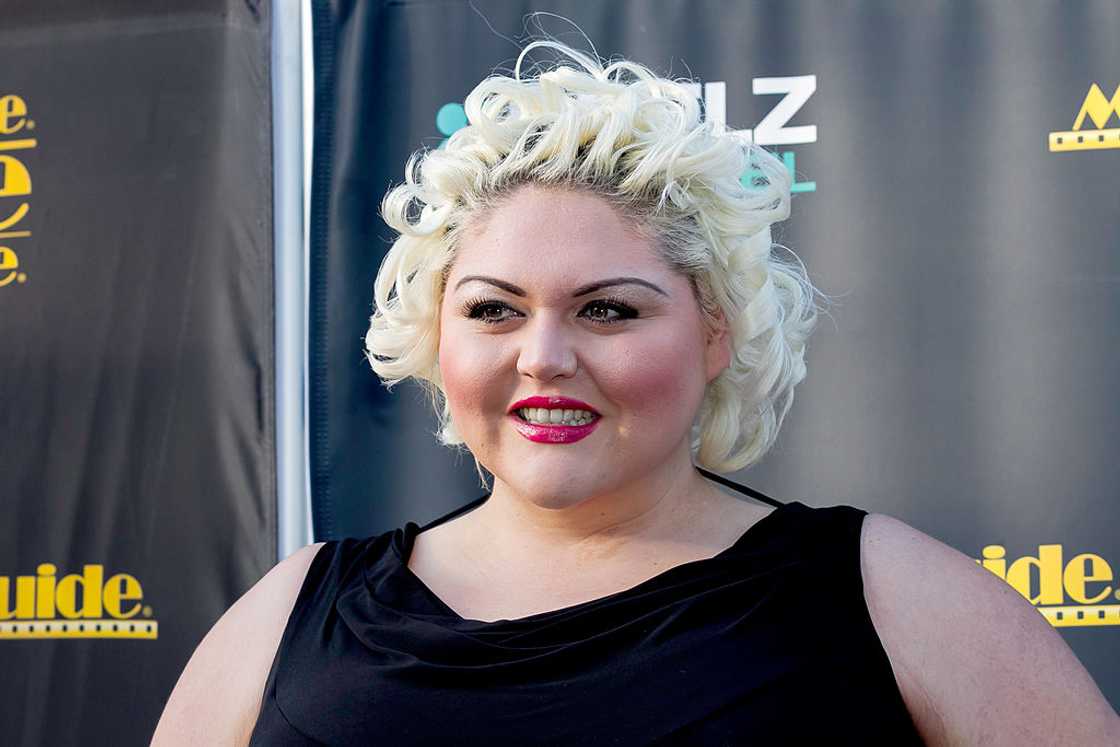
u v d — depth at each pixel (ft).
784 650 5.25
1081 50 9.76
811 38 10.11
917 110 9.92
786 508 5.91
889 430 9.75
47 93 10.82
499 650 5.39
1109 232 9.61
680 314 5.73
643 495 5.96
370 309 10.33
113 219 10.65
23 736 10.29
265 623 6.24
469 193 6.02
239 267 10.47
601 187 5.79
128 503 10.39
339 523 10.24
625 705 5.13
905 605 5.37
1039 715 5.12
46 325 10.63
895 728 5.22
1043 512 9.53
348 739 5.37
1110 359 9.53
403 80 10.51
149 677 10.23
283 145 10.77
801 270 8.13
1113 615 9.42
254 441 10.32
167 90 10.71
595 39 10.37
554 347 5.53
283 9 10.80
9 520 10.49
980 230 9.77
